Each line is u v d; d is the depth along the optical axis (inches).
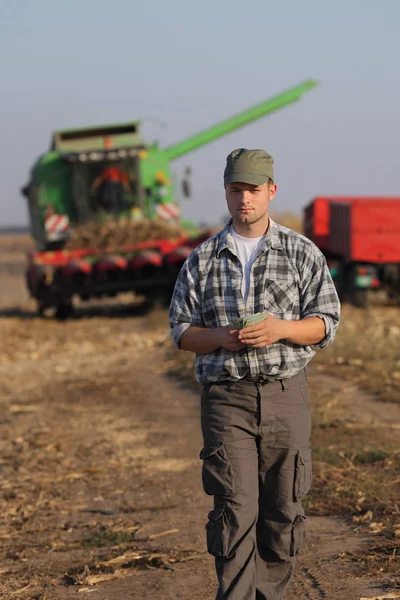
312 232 1368.1
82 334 1096.8
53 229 1291.8
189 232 1273.4
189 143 1344.7
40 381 791.1
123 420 605.3
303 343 237.1
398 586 284.0
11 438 569.0
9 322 1252.5
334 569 306.0
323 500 388.8
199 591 297.9
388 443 474.3
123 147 1270.9
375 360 765.9
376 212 1162.0
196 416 603.8
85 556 345.7
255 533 244.1
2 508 418.0
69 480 465.4
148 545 352.5
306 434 245.1
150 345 962.7
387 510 363.9
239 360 237.8
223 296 243.6
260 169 237.1
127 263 1195.3
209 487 242.1
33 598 303.1
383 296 1263.5
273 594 248.8
